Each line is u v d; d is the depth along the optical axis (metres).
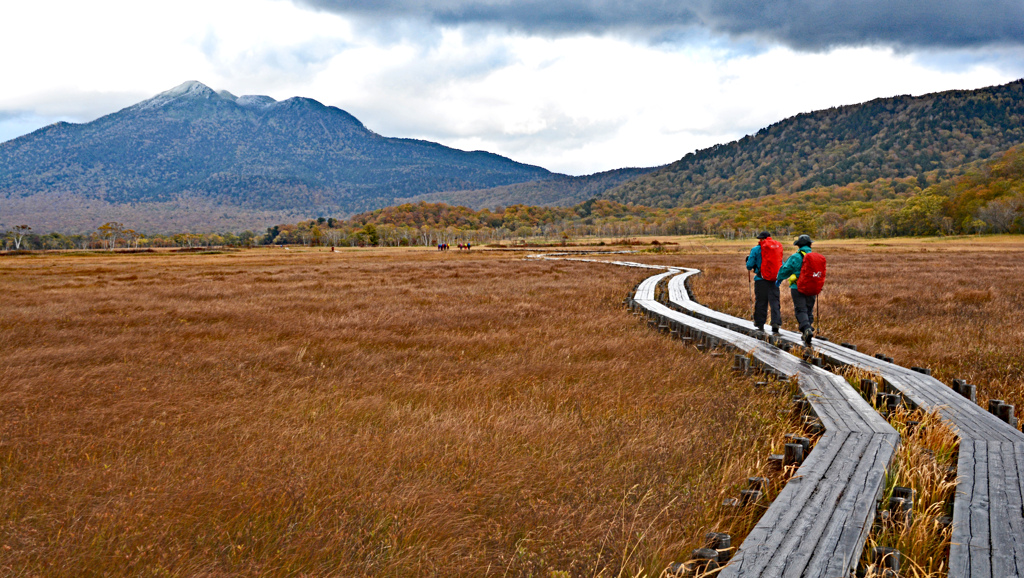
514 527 4.12
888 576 3.29
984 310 16.25
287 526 4.09
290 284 28.12
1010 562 3.28
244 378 8.81
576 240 185.75
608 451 5.57
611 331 13.67
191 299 21.22
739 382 8.64
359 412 7.08
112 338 12.46
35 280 31.47
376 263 53.84
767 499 4.31
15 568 3.59
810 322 10.09
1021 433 5.71
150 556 3.72
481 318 15.77
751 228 174.88
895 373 8.24
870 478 4.41
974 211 123.56
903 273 32.06
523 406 7.15
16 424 6.43
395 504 4.39
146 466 5.20
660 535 3.81
